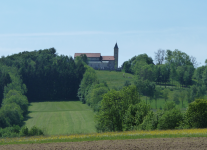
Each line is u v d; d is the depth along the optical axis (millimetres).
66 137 45906
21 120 148250
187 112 61219
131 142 36250
